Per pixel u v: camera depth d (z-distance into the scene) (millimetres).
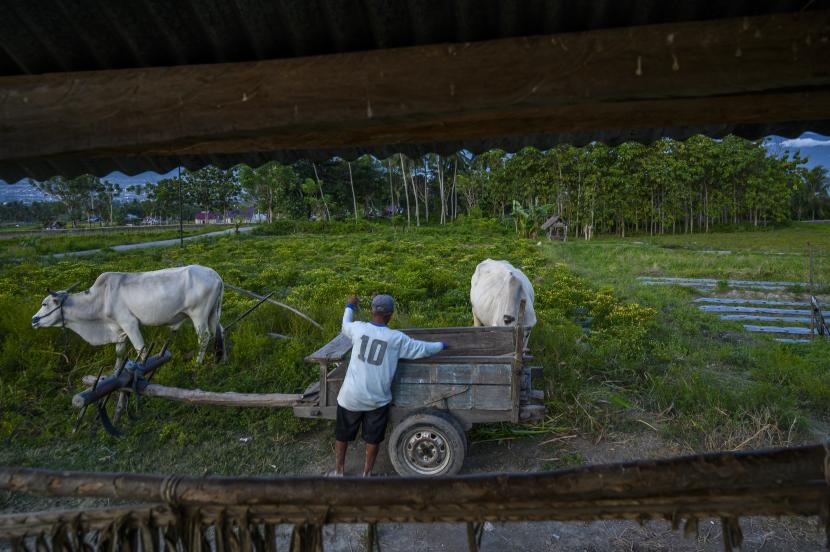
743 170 49312
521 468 4449
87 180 74000
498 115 1591
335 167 56906
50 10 1371
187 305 6316
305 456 4730
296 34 1474
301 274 14422
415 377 4180
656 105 1788
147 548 1483
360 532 3627
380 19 1405
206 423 5270
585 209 43344
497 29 1435
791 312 10148
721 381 6238
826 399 5695
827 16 1167
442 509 1444
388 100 1325
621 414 5352
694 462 1321
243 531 1457
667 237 39125
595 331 7891
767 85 1219
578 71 1262
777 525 3611
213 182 69375
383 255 19812
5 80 1374
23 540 1504
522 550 3434
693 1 1339
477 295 6133
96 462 4602
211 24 1437
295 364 6457
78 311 6082
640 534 3557
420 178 62969
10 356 6504
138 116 1367
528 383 4586
